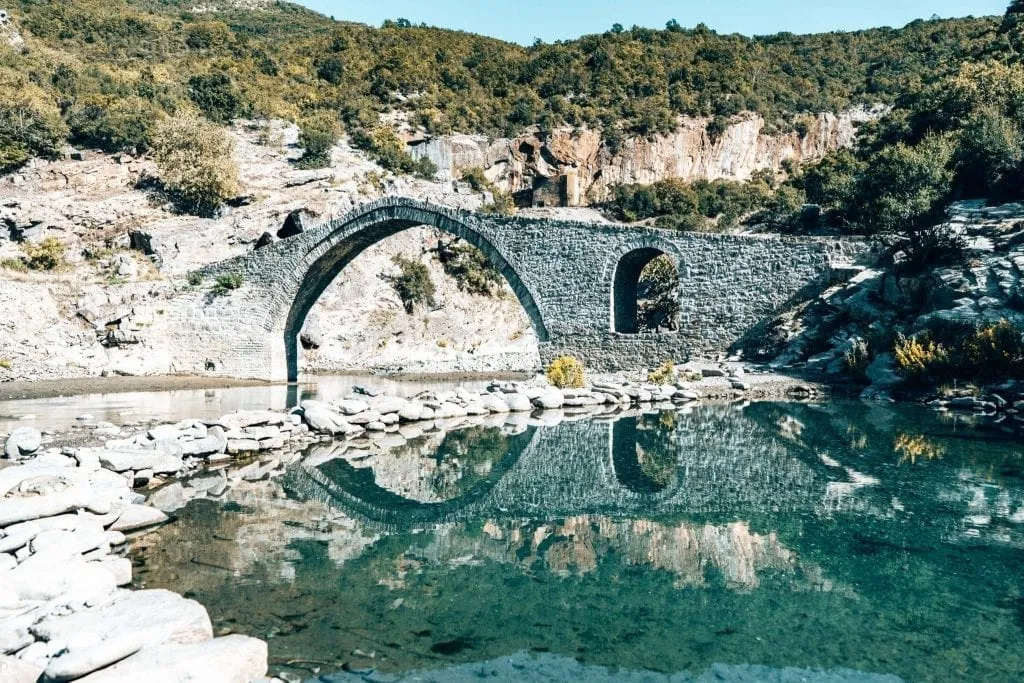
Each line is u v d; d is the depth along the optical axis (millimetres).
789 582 7582
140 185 50438
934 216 26203
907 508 10117
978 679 5559
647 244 30328
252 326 37125
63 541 7883
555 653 6062
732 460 13578
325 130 66750
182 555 8469
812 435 15992
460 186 69562
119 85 61156
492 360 49625
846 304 26438
